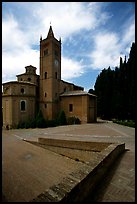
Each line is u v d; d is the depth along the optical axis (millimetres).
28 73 45594
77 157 14367
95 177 5703
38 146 17781
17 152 15227
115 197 4891
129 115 42875
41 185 9469
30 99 40875
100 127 29703
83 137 19359
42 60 44781
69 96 42594
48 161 13805
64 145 15414
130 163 8344
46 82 43719
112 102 50281
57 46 45375
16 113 38250
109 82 54625
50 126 35875
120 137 18562
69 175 4957
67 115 42625
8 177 9680
